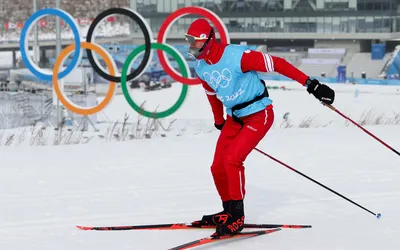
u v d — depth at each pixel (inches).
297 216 539.2
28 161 813.2
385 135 1028.5
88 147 936.9
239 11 5762.8
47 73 1638.8
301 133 1065.5
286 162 785.6
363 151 865.5
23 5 7431.1
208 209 564.4
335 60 5231.3
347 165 765.9
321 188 644.1
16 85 3479.3
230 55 454.3
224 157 469.4
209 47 451.8
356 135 1031.0
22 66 5792.3
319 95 447.5
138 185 665.0
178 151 885.2
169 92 3651.6
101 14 1574.8
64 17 1585.9
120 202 591.8
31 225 516.7
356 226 508.4
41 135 1238.3
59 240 474.0
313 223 517.7
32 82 3735.2
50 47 6254.9
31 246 459.5
